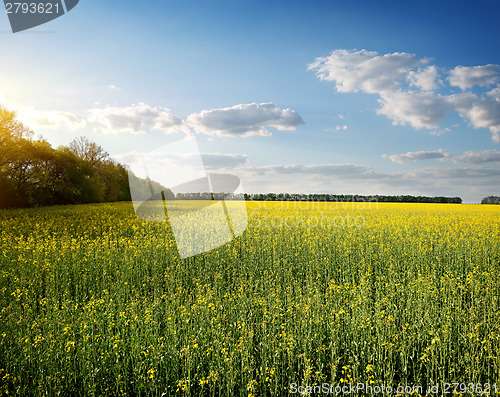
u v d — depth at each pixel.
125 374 5.54
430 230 17.73
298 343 6.16
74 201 42.78
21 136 40.09
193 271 11.00
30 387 5.30
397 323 7.40
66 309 7.02
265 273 10.28
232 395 5.16
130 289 9.84
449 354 6.01
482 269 11.52
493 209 38.09
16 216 24.55
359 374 5.70
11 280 9.93
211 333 6.44
